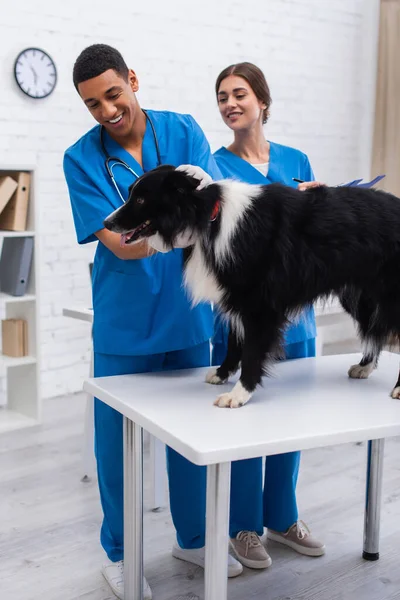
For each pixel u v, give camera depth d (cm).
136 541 182
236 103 210
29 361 345
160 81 436
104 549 210
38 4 379
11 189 334
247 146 219
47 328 409
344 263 156
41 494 266
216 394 160
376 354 175
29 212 343
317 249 153
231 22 460
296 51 499
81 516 248
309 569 213
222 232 147
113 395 159
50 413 376
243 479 212
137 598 186
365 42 538
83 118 407
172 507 210
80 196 179
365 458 309
